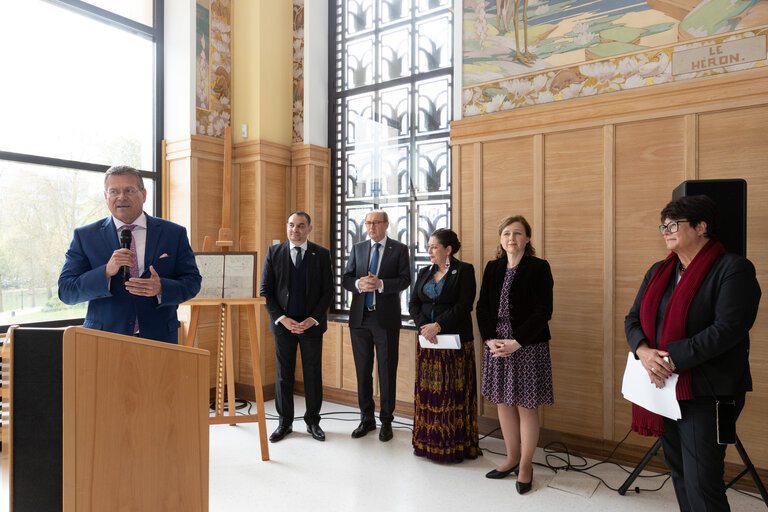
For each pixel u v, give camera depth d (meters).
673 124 2.90
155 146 4.34
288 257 3.46
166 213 4.33
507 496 2.60
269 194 4.42
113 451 1.29
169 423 1.43
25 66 3.59
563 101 3.25
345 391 4.25
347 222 4.62
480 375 3.56
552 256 3.28
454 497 2.59
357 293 3.57
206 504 1.53
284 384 3.44
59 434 1.24
